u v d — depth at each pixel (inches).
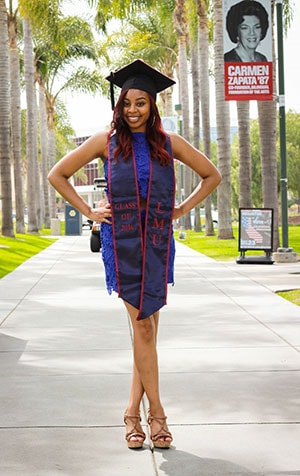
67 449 188.2
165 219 184.9
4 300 476.1
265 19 700.7
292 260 747.4
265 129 841.5
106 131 190.2
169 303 450.3
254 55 702.5
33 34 1847.9
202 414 215.9
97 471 173.3
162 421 190.2
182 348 311.0
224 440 193.5
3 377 263.3
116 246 183.9
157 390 190.1
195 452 185.2
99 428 204.7
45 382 255.4
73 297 489.4
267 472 171.5
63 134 2711.6
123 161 183.0
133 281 183.6
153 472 172.6
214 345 316.5
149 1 1256.8
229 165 1249.4
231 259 810.8
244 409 220.2
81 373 268.2
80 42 1879.9
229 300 462.0
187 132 1726.1
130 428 190.7
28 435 199.0
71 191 188.4
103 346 318.7
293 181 2637.8
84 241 1314.0
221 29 1195.9
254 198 2502.5
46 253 957.8
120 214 183.3
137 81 184.7
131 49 1941.4
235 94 704.4
